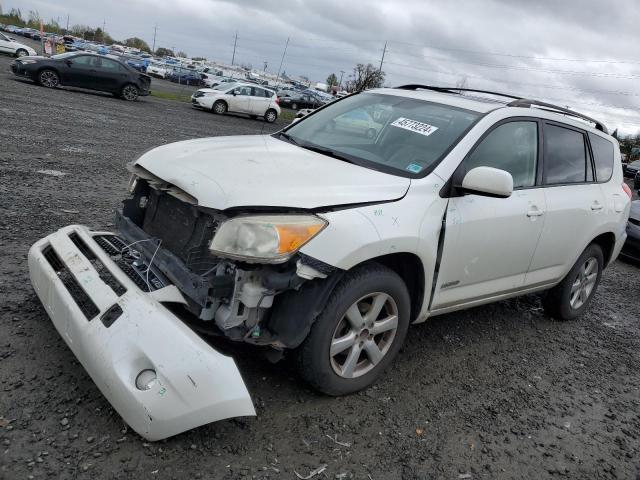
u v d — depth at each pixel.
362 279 3.04
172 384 2.42
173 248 3.05
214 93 25.31
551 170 4.47
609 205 5.12
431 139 3.74
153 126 15.33
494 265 3.97
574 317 5.53
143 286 2.94
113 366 2.45
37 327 3.42
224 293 2.76
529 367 4.31
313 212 2.85
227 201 2.71
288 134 4.28
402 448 2.97
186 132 15.47
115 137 11.91
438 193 3.42
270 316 2.94
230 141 3.83
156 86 39.12
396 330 3.39
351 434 2.99
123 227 3.43
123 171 8.62
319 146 3.90
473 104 4.13
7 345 3.18
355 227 2.91
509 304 5.68
